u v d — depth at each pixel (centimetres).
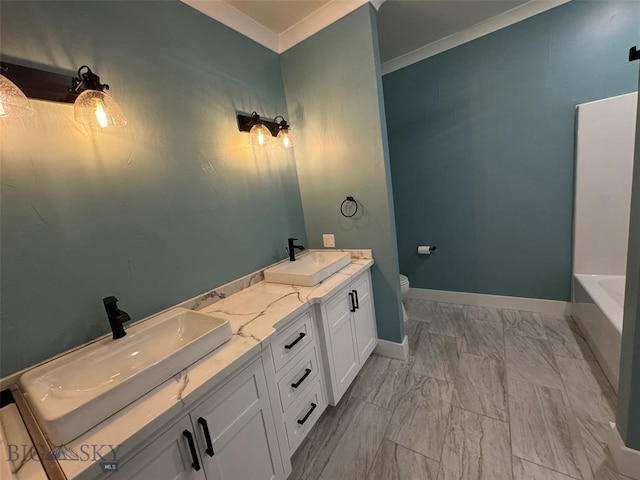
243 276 173
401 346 204
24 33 94
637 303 100
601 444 127
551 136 218
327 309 152
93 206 108
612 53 190
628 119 190
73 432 66
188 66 144
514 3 204
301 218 223
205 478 87
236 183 169
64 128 101
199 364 92
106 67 113
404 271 312
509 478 118
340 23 177
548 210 229
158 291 129
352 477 126
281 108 206
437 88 255
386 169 185
